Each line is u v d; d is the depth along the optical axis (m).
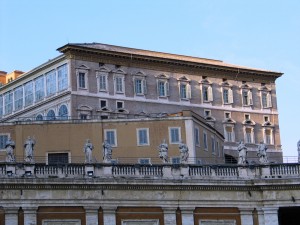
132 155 73.00
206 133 81.12
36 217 48.53
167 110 107.62
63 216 49.25
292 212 56.12
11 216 47.91
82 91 99.00
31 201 48.47
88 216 49.72
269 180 53.38
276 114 122.06
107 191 50.44
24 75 106.69
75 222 49.47
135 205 50.94
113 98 101.88
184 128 75.12
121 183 50.56
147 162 73.19
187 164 52.97
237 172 54.00
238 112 116.81
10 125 70.69
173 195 51.91
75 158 70.75
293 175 53.88
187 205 52.06
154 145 73.88
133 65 105.38
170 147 74.25
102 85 101.31
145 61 106.38
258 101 120.38
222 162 87.69
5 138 70.38
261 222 53.38
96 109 99.69
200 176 52.97
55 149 70.69
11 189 48.19
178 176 52.53
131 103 103.75
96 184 50.06
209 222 52.50
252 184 53.50
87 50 99.69
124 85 103.62
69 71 98.38
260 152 55.34
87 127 71.94
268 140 119.94
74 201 49.53
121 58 103.88
